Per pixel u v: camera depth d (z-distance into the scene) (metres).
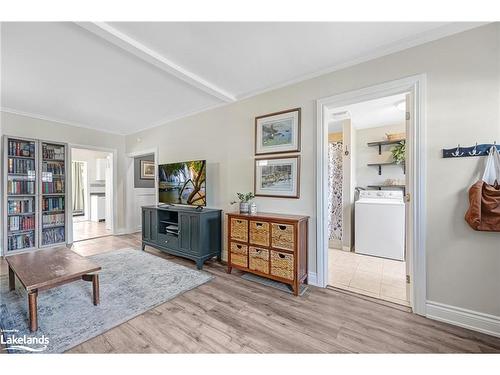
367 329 1.74
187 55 2.15
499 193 1.57
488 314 1.67
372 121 3.89
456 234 1.77
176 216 3.82
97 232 5.43
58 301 2.14
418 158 1.90
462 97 1.75
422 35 1.85
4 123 3.61
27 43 1.93
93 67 2.35
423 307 1.90
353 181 3.98
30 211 3.79
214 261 3.35
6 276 2.75
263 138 2.92
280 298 2.23
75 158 7.16
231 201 3.31
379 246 3.48
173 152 4.20
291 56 2.17
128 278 2.69
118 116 4.05
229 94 3.08
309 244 2.56
